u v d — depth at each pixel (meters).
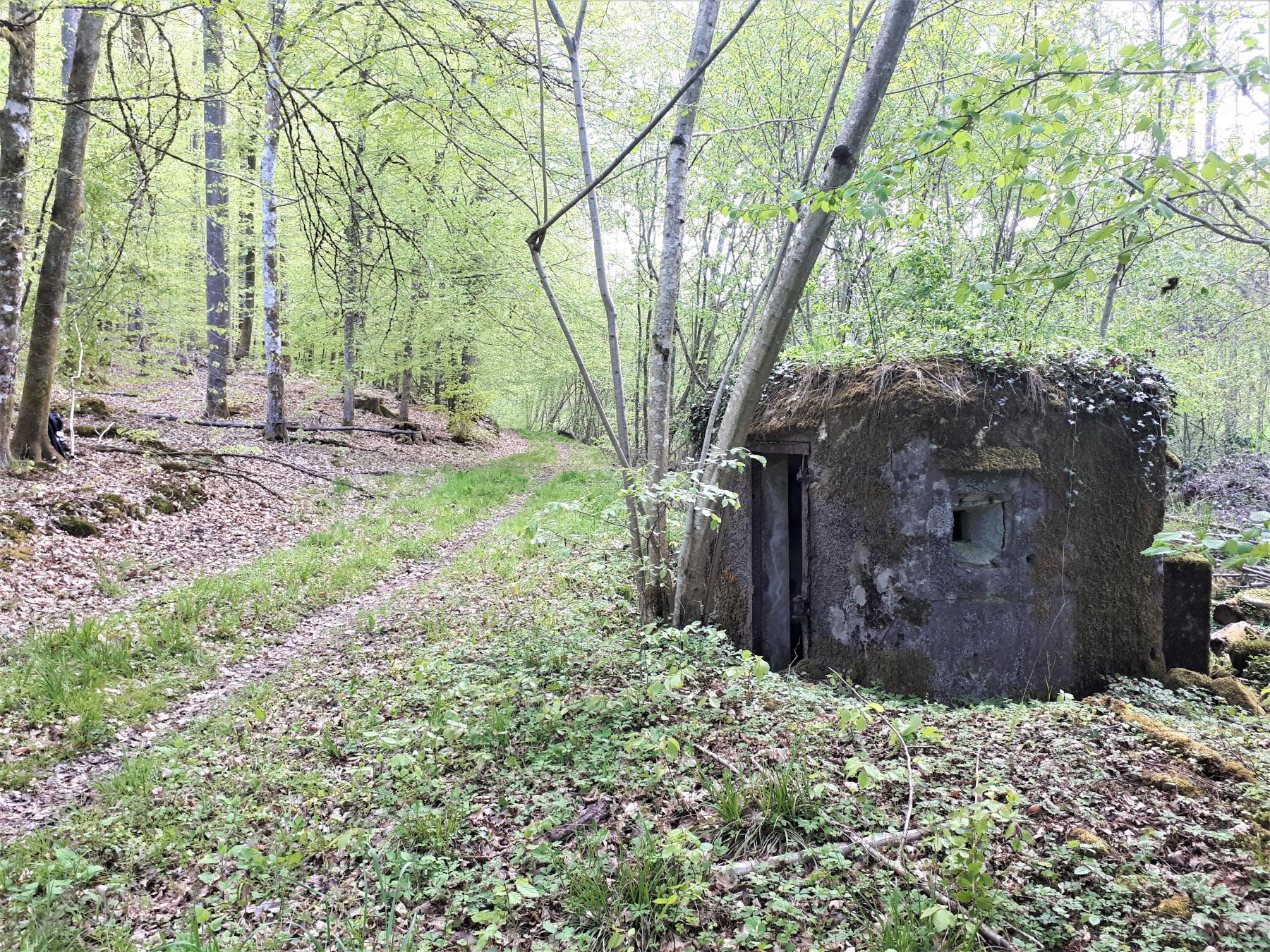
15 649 6.09
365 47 6.70
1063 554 5.75
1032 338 7.16
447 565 10.40
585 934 2.86
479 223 13.66
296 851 3.66
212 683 6.20
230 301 20.38
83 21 9.80
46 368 10.57
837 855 3.16
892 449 5.61
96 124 11.37
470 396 23.25
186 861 3.68
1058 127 3.30
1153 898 2.90
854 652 5.89
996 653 5.58
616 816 3.76
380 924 3.14
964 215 8.95
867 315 7.86
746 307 11.28
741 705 4.93
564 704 5.07
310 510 12.62
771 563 6.86
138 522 9.96
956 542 5.61
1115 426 6.00
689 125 6.20
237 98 7.77
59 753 4.82
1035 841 3.29
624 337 20.38
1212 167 3.22
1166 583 6.41
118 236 10.69
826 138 10.39
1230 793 3.65
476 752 4.57
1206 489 12.97
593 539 10.58
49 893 3.28
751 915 2.88
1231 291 10.25
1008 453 5.51
